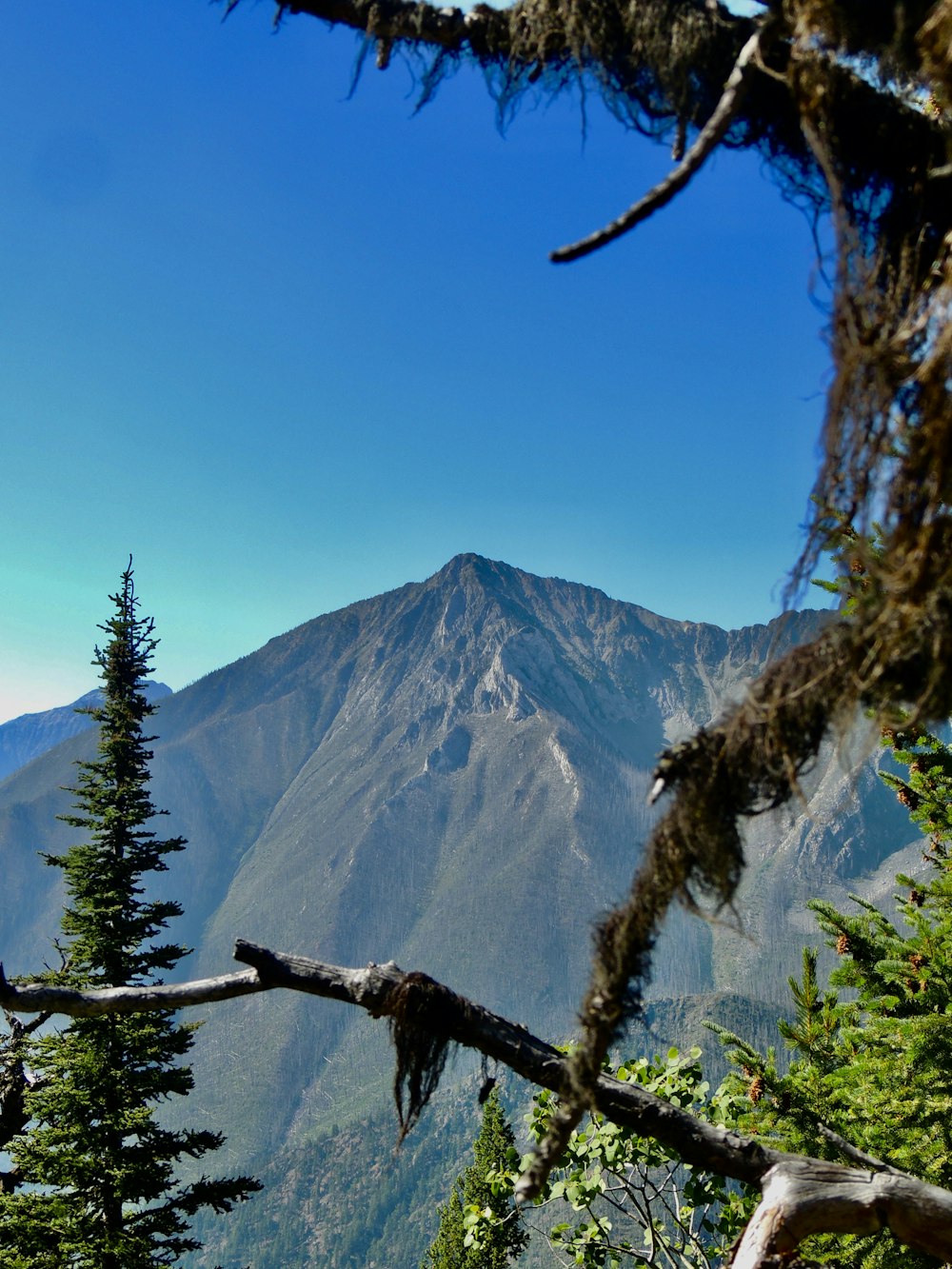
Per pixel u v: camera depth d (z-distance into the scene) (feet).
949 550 5.92
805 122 6.39
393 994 9.62
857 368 6.13
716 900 7.20
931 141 6.70
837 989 27.14
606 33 7.52
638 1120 9.68
